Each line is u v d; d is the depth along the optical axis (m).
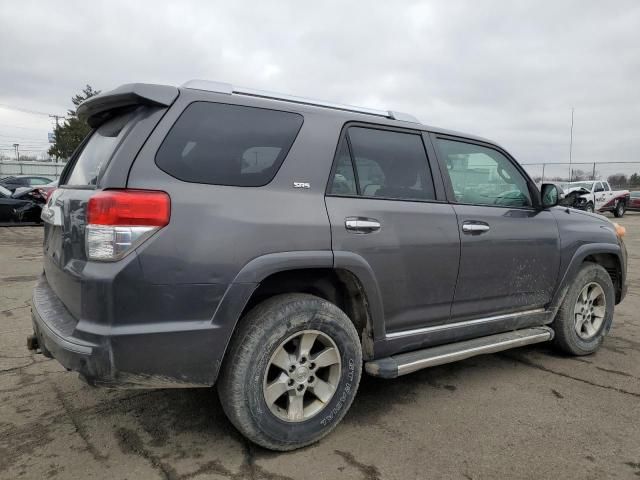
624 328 5.36
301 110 2.92
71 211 2.50
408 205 3.19
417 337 3.25
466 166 3.67
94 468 2.52
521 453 2.72
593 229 4.38
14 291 6.39
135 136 2.40
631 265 9.68
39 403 3.24
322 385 2.82
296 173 2.77
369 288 2.93
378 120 3.23
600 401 3.42
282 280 2.82
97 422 3.00
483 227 3.52
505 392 3.56
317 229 2.72
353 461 2.62
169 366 2.35
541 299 4.02
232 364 2.51
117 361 2.24
